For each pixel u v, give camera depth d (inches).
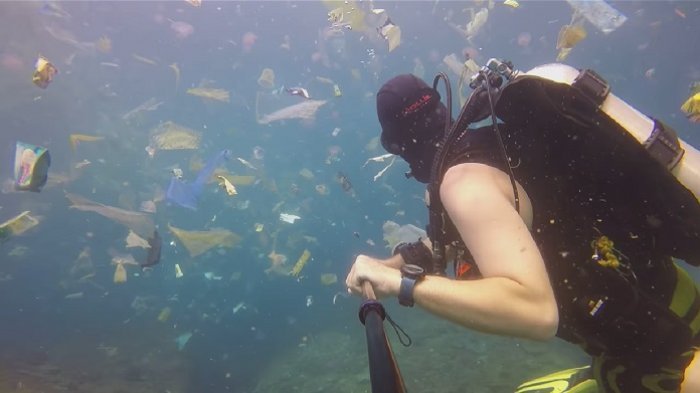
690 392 51.4
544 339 42.5
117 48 1214.9
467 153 53.1
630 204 52.9
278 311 538.3
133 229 264.8
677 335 53.4
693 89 132.8
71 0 1070.4
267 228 641.6
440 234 56.7
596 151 53.1
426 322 425.4
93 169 714.8
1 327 460.1
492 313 41.4
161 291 571.2
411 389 308.3
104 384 343.0
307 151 1003.9
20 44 756.0
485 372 313.3
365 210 780.0
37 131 762.8
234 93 1155.3
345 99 1121.4
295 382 365.4
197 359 428.8
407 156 70.3
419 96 67.5
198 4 279.1
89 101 812.6
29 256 634.2
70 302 539.5
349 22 229.3
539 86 54.3
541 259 44.7
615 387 59.9
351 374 353.7
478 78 59.2
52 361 379.2
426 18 1150.3
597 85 53.9
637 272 55.1
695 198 50.7
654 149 51.1
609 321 54.1
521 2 1045.8
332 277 381.7
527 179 54.6
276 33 1369.3
